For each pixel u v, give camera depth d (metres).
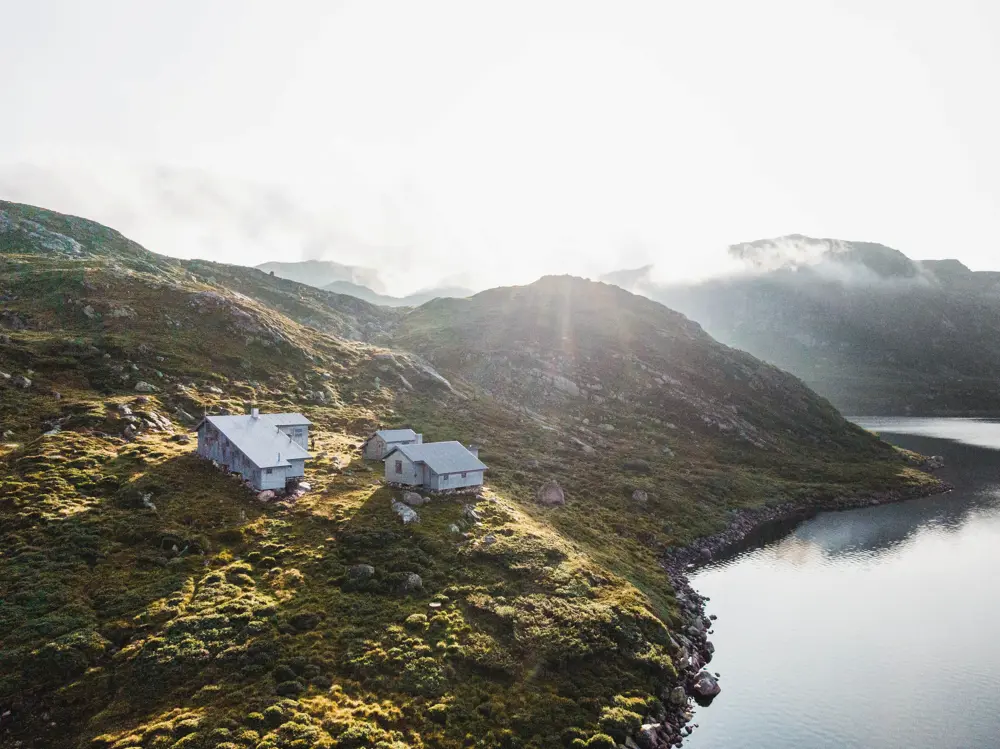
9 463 64.06
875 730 46.53
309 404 109.94
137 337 108.69
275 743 35.84
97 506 59.22
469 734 40.00
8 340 93.56
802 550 92.12
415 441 90.62
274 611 48.47
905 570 83.81
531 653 48.56
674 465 125.62
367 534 61.75
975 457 180.50
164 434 80.12
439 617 50.44
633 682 48.66
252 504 66.50
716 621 66.56
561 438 128.12
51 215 190.88
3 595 45.56
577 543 73.25
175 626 44.97
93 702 38.09
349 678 43.00
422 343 191.25
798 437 159.75
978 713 48.97
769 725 47.03
